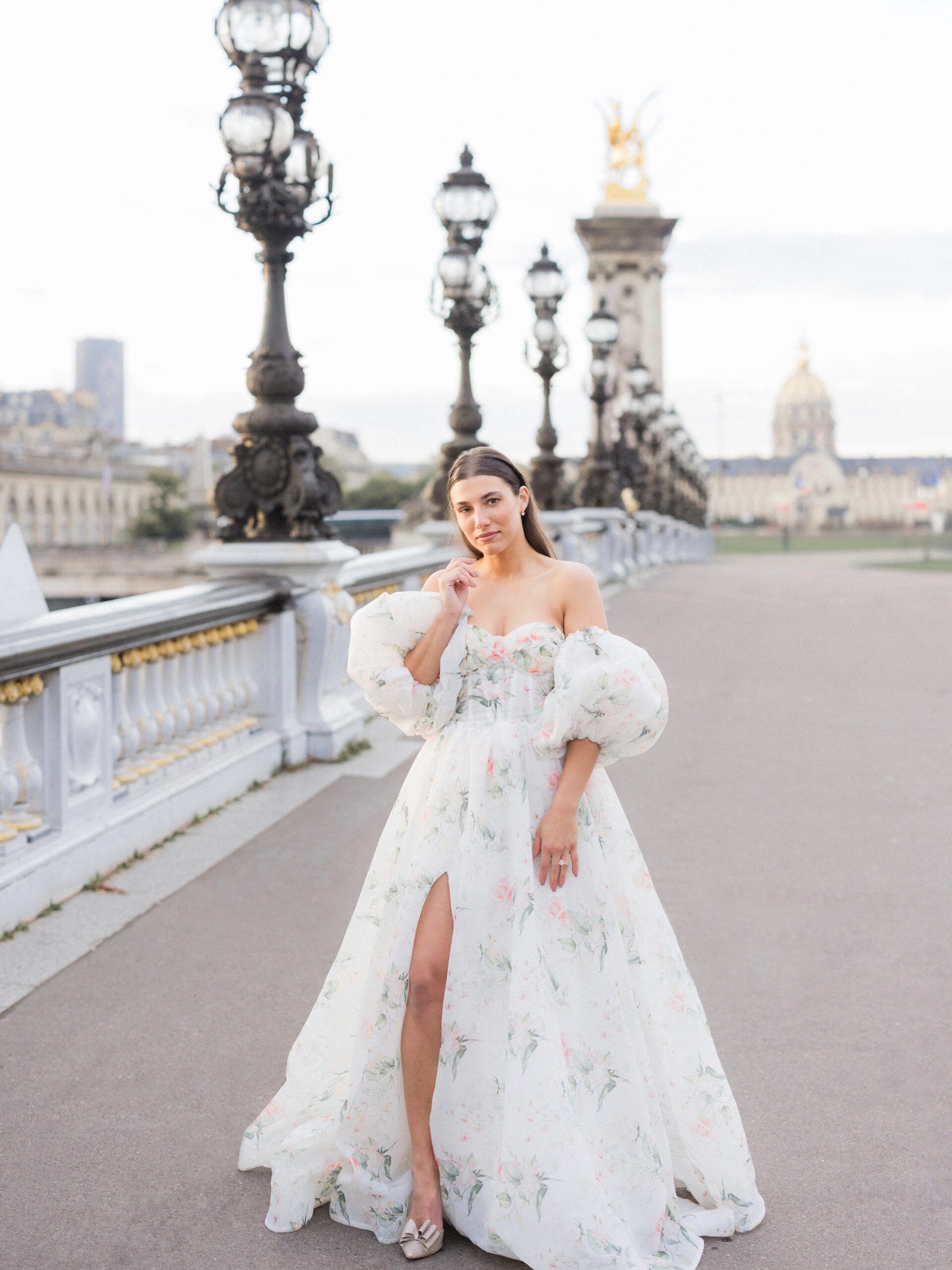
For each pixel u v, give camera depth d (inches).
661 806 241.1
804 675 404.2
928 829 221.3
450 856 102.4
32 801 182.2
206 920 173.6
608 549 872.3
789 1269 96.7
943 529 5334.6
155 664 223.3
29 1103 123.1
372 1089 102.5
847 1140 116.0
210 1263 97.8
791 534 6742.1
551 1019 96.3
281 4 259.4
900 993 149.1
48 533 5044.3
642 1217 96.8
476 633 105.3
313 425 271.6
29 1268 97.0
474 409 443.2
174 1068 130.3
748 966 158.1
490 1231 96.0
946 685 383.2
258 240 266.4
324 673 279.6
